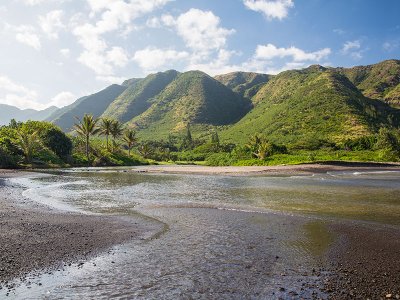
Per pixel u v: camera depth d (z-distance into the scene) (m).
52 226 13.29
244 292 7.65
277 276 8.60
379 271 9.03
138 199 21.67
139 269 8.97
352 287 7.97
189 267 9.16
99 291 7.61
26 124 74.94
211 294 7.53
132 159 92.38
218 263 9.50
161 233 12.74
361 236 12.52
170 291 7.67
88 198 21.98
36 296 7.29
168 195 23.77
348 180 37.47
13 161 55.16
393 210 17.92
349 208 18.48
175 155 127.00
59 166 65.38
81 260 9.55
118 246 10.98
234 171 51.59
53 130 72.38
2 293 7.35
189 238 12.07
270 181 36.03
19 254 9.78
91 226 13.60
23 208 17.31
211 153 129.38
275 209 18.08
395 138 96.50
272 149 83.88
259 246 11.16
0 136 63.00
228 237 12.25
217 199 21.84
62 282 8.05
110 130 94.81
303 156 77.69
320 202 20.64
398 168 61.41
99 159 78.81
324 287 7.95
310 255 10.30
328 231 13.23
